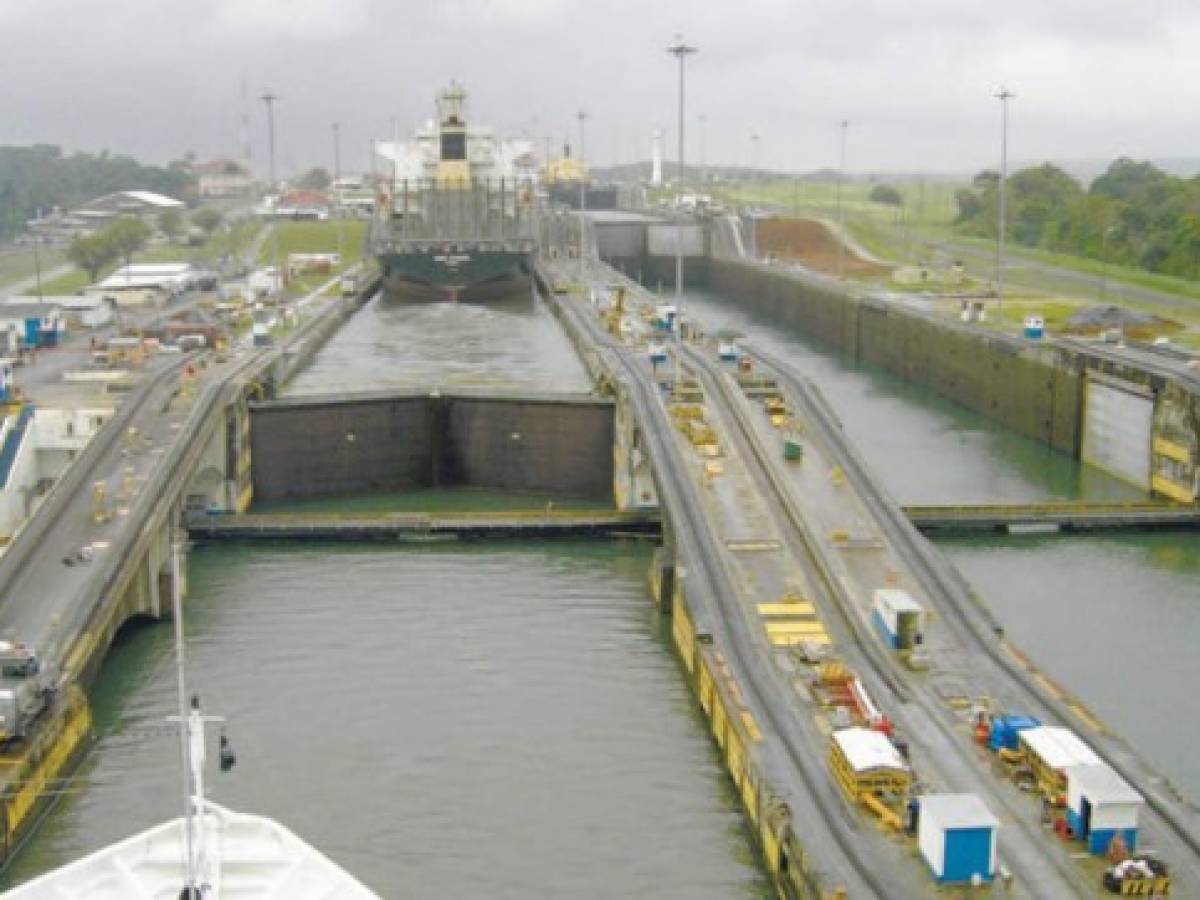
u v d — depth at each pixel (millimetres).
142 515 99750
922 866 56781
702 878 63750
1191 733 79062
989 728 67688
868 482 110125
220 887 50375
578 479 138375
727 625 83500
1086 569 110312
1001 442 163500
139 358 158000
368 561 110750
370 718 80562
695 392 131625
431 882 63719
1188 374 135500
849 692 73938
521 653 90375
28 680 73375
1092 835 57625
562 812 69750
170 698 83562
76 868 51812
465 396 141125
